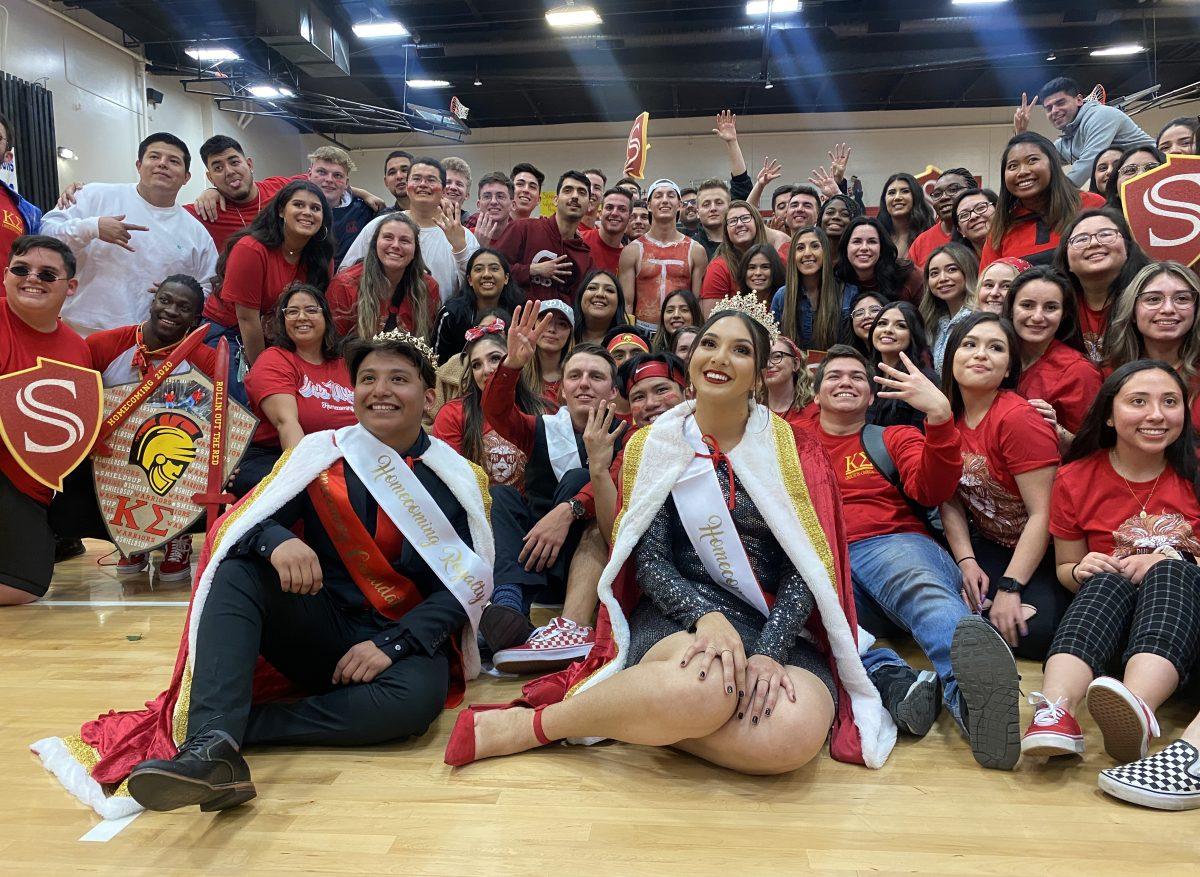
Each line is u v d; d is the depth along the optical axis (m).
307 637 1.89
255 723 1.87
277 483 1.89
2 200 3.72
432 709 1.91
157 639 2.68
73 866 1.43
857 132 12.93
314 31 9.63
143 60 10.08
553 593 2.80
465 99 12.46
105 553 4.01
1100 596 2.00
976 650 1.75
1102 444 2.25
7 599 3.06
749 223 4.58
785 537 1.81
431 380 2.10
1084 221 2.77
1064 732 1.73
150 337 3.30
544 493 2.99
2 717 2.07
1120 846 1.49
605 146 13.58
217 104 11.85
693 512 1.87
